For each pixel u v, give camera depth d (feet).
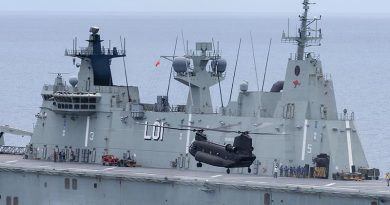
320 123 545.85
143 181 542.57
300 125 551.18
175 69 597.11
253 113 573.74
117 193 552.00
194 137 573.74
